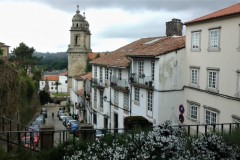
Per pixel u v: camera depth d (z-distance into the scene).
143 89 29.12
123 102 33.47
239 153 10.48
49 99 87.06
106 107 38.25
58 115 64.06
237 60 21.03
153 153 9.69
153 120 27.38
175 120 27.33
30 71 81.62
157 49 28.23
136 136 10.74
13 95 30.84
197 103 25.69
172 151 9.73
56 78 130.88
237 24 20.92
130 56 30.47
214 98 23.59
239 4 25.12
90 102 46.38
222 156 10.30
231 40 21.58
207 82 24.48
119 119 34.53
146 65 28.77
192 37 26.34
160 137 10.02
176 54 27.02
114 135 11.43
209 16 24.45
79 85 60.53
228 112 22.06
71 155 10.39
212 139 10.58
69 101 76.25
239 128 12.81
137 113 30.42
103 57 42.44
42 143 11.38
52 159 10.62
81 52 80.44
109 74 37.25
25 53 90.94
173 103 27.22
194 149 10.16
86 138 11.46
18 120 34.53
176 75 27.19
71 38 80.75
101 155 9.80
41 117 49.62
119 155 9.48
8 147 10.98
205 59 24.61
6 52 80.19
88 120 48.56
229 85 21.92
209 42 24.09
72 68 80.88
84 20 84.19
